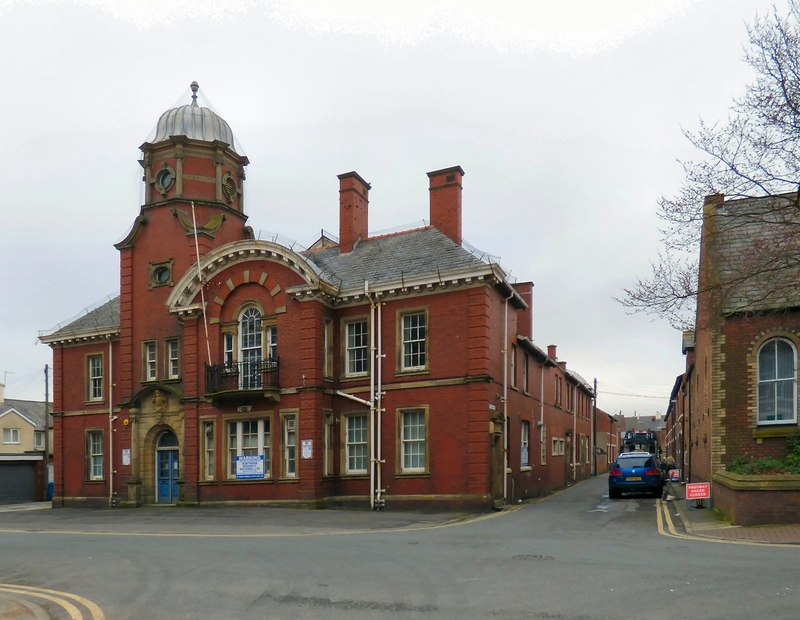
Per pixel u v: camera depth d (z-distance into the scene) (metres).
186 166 28.84
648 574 9.60
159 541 15.25
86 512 26.80
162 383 27.69
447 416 22.62
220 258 25.83
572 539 14.02
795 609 7.53
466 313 22.78
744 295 16.33
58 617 8.33
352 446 24.59
